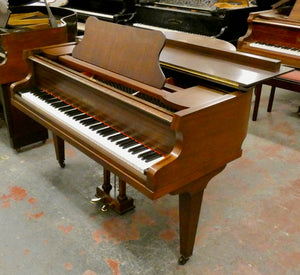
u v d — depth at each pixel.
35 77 2.64
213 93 1.91
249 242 2.33
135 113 1.87
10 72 2.96
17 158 3.21
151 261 2.17
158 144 1.81
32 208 2.58
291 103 4.57
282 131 3.85
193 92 1.91
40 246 2.25
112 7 5.08
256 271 2.11
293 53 3.78
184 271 2.10
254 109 3.99
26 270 2.08
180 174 1.70
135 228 2.43
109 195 2.56
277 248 2.29
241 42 4.14
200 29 4.48
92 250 2.23
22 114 3.19
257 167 3.18
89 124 2.10
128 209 2.58
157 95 1.83
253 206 2.68
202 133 1.70
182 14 4.56
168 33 3.01
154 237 2.36
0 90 3.09
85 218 2.51
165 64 2.17
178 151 1.64
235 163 3.23
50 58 2.52
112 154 1.82
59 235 2.35
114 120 2.03
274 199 2.76
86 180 2.93
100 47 2.24
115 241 2.31
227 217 2.56
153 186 1.59
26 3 3.90
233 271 2.11
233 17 4.37
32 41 3.01
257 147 3.52
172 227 2.46
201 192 1.94
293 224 2.51
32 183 2.86
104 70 2.15
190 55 2.35
